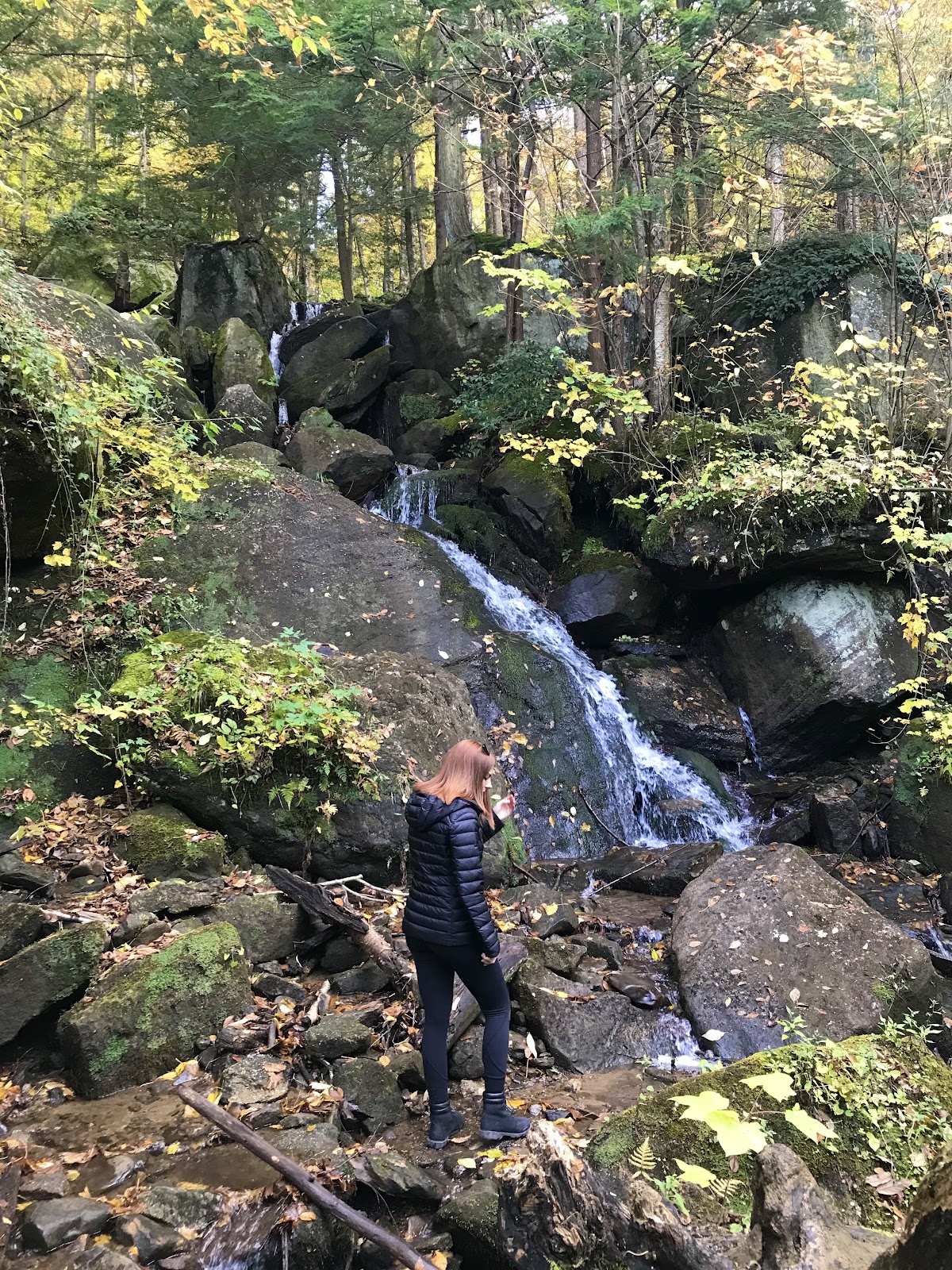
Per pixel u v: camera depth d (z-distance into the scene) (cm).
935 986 457
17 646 620
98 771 571
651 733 820
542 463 1025
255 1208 284
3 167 945
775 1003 427
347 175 1583
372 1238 272
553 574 996
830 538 786
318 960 461
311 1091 356
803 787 799
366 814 539
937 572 833
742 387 1055
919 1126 283
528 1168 238
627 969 487
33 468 610
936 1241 141
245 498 803
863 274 987
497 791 614
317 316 1529
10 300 621
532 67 920
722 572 841
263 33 751
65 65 1315
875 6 739
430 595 791
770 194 988
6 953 394
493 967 335
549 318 1264
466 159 1508
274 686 578
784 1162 201
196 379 1304
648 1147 272
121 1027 365
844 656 800
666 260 653
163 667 588
